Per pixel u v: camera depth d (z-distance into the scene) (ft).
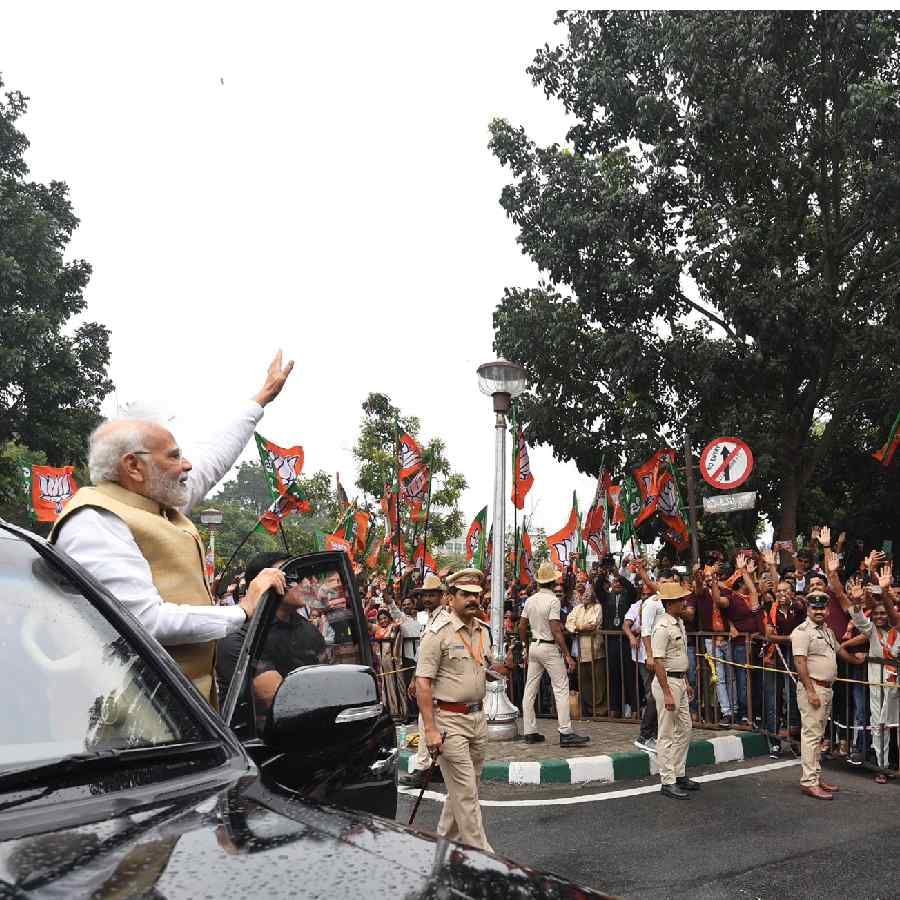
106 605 6.13
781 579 37.04
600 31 64.95
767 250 58.29
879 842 19.39
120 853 4.03
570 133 66.74
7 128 81.15
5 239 75.20
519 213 64.54
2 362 72.90
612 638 35.70
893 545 74.49
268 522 41.32
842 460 73.51
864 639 26.37
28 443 81.00
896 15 56.13
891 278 60.49
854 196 65.16
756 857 18.49
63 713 5.28
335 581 10.17
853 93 53.47
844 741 27.91
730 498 40.68
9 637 5.51
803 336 56.08
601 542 48.98
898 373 63.36
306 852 4.17
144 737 5.38
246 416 11.64
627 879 17.35
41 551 6.23
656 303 59.41
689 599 32.99
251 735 7.54
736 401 62.54
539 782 25.36
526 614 30.22
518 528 46.11
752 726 30.12
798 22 56.85
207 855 4.05
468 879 4.12
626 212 60.64
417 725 34.42
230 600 29.91
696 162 59.82
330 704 6.41
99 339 84.99
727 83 57.16
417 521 48.80
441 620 17.85
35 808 4.54
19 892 3.60
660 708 23.99
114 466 7.85
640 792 24.14
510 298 68.13
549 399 64.95
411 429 88.69
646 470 48.37
